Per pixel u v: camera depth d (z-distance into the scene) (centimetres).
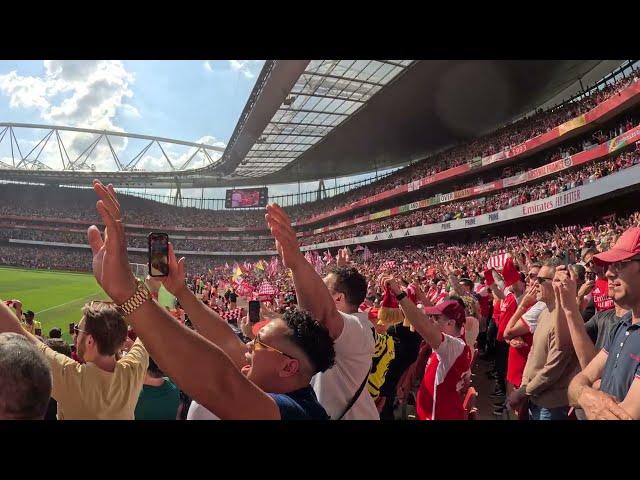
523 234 3281
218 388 136
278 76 3312
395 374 446
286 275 2212
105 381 258
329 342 191
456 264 2016
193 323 224
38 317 2273
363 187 6350
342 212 6356
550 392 372
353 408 248
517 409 431
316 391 257
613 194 2306
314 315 224
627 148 2472
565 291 308
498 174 3884
